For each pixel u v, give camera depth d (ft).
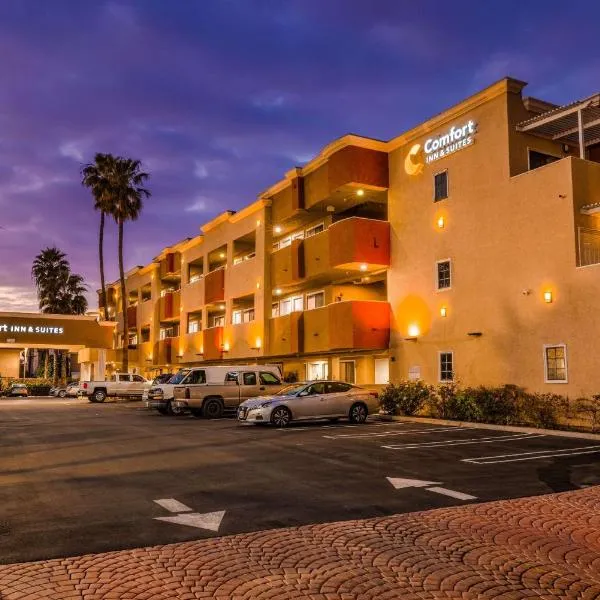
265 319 108.17
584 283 58.44
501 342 67.00
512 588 18.34
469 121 72.69
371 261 83.41
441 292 75.46
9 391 177.47
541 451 45.42
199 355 137.39
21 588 17.85
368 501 29.60
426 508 28.22
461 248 73.10
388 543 22.58
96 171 160.45
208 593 17.63
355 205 95.71
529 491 31.76
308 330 94.02
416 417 71.92
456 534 23.79
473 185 71.92
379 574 19.36
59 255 223.71
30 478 36.29
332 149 87.66
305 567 19.93
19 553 21.47
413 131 80.74
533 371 63.00
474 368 70.23
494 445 48.83
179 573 19.22
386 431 59.62
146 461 42.55
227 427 66.59
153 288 173.17
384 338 83.97
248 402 68.23
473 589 18.22
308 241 95.04
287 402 65.82
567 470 37.70
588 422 57.06
